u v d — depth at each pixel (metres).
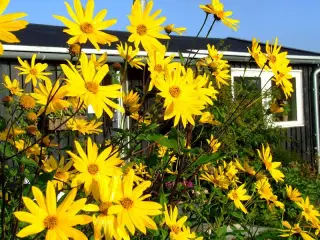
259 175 3.38
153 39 2.08
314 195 7.78
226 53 11.52
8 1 1.41
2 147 2.02
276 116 11.69
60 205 1.49
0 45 1.41
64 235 1.46
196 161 2.48
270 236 3.32
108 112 1.81
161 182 2.55
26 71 3.33
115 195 1.68
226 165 3.66
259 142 9.91
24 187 2.08
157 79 1.97
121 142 2.36
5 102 3.39
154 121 2.26
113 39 1.86
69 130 2.96
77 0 1.84
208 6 2.73
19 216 1.44
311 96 14.34
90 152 1.76
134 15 2.07
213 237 3.08
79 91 1.77
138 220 1.66
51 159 2.17
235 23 2.79
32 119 2.48
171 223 2.28
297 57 13.57
